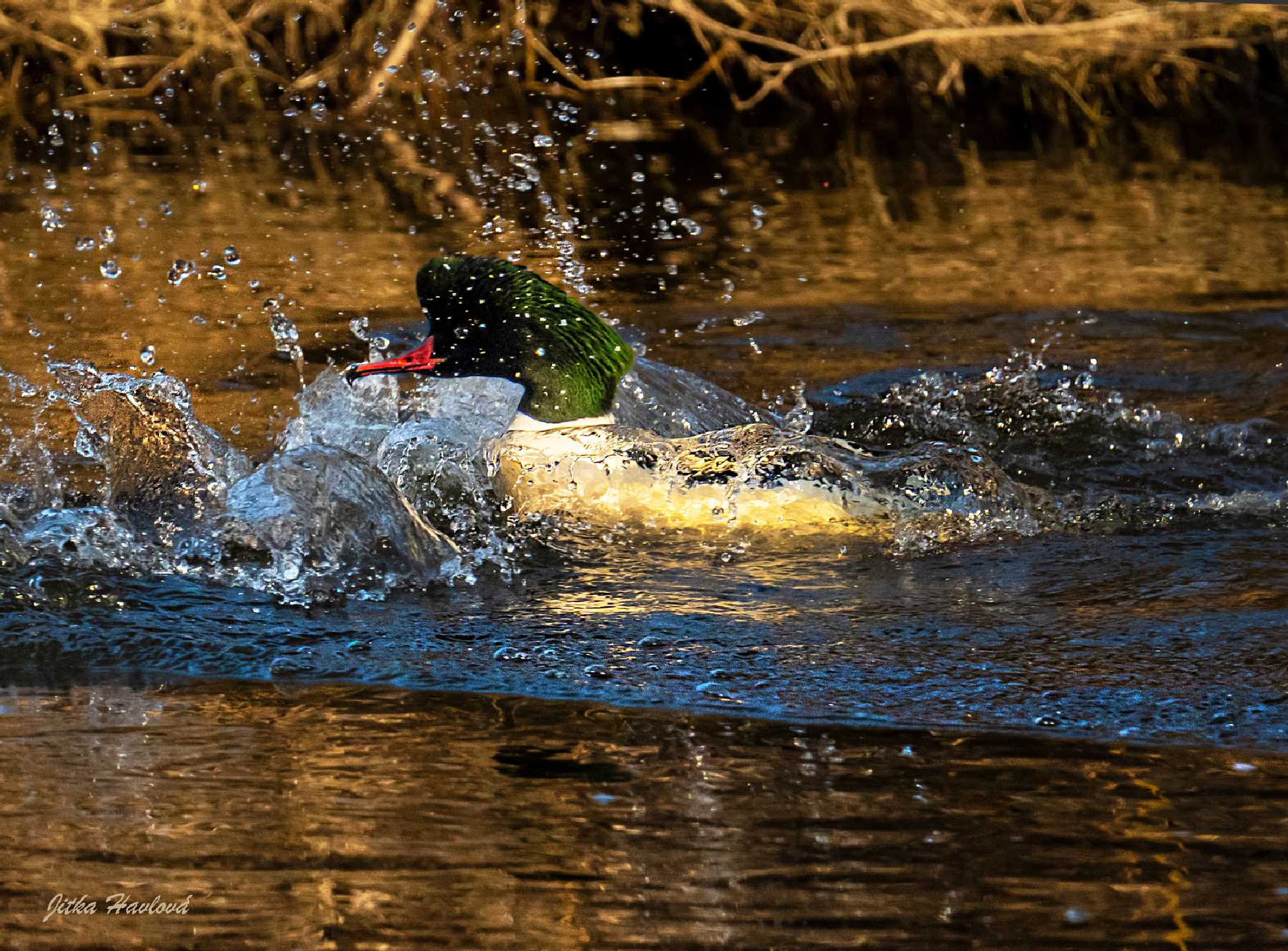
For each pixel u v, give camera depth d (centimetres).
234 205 3684
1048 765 928
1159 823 844
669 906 754
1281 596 1280
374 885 777
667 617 1250
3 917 749
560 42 5709
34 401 2025
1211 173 4331
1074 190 4081
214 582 1308
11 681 1097
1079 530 1518
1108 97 5591
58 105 5272
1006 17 5444
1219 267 3023
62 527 1377
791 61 5541
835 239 3409
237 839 829
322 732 993
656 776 916
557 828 842
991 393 2156
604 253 3250
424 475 1653
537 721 1011
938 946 718
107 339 2422
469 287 1861
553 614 1259
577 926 736
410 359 1881
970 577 1360
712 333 2545
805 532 1507
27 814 863
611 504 1574
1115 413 2041
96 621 1209
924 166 4544
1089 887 771
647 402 1983
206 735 987
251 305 2688
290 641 1185
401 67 5450
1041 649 1149
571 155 4625
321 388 1903
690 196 3994
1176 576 1350
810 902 757
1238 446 1894
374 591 1314
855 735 982
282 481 1402
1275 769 916
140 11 5225
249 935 730
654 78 5522
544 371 1814
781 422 2006
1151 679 1078
